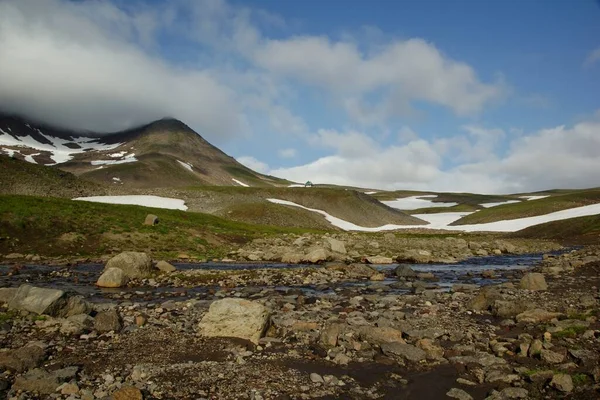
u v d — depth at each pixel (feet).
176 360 46.32
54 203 182.19
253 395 37.55
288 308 72.49
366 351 49.44
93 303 73.87
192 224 214.69
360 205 538.06
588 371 40.22
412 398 37.78
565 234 339.16
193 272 115.65
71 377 40.16
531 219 488.02
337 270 130.93
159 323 60.90
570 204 560.61
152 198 377.50
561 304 71.20
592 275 108.99
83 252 145.59
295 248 189.37
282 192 533.14
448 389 39.40
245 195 471.21
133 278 104.88
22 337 51.67
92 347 49.78
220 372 42.88
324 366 45.19
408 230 467.93
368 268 126.82
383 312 68.44
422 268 150.71
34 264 124.57
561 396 36.11
